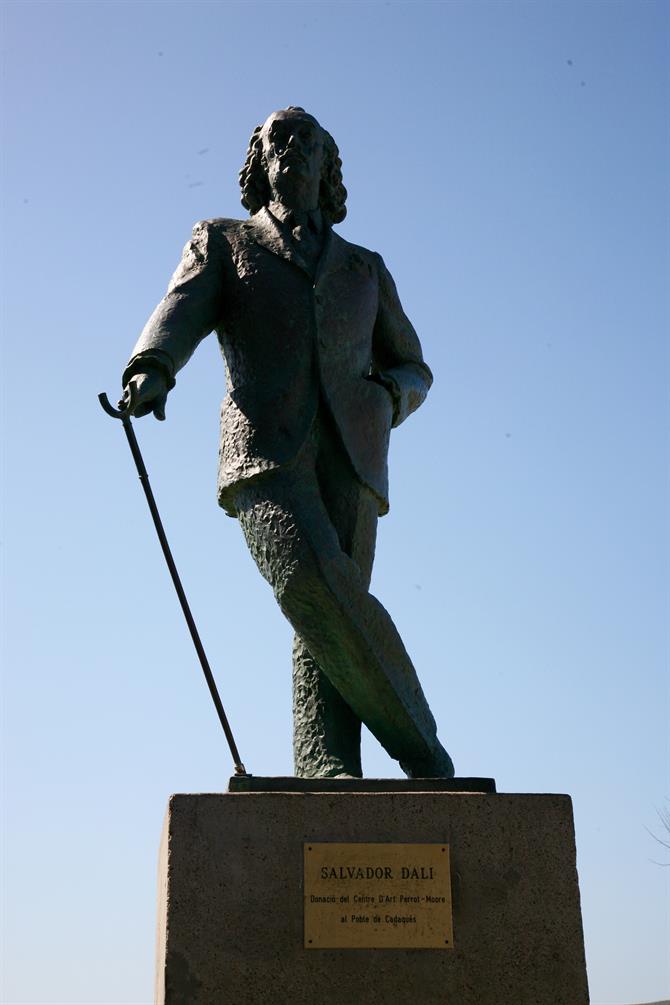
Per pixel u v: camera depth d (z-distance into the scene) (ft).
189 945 16.70
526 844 17.56
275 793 17.39
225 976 16.61
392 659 19.11
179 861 16.98
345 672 19.06
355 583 19.03
